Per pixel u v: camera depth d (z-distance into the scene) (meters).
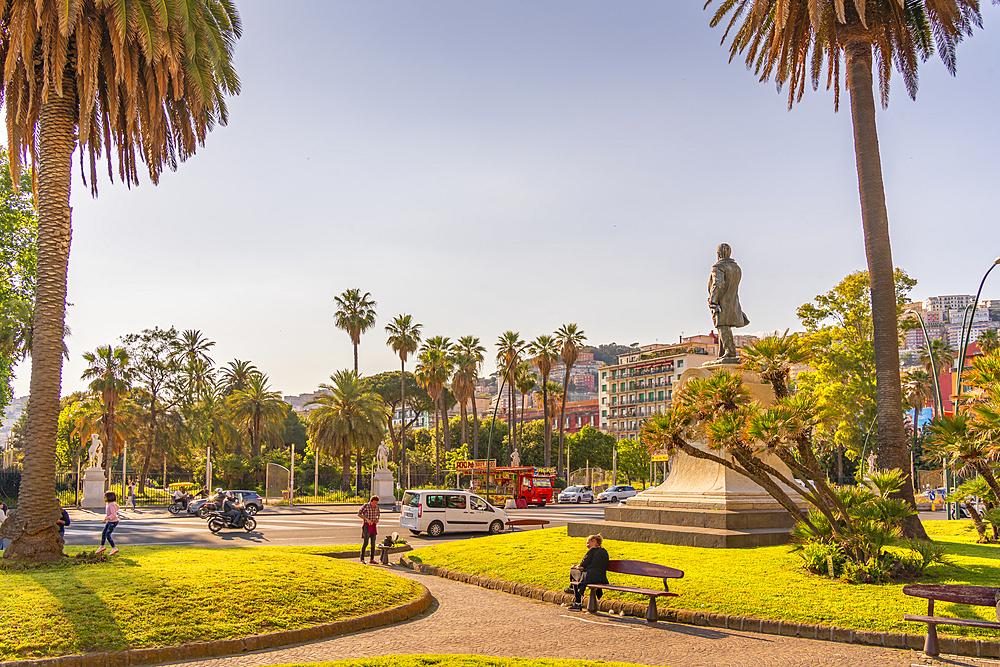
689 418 12.38
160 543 22.98
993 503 16.44
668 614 11.38
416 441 99.94
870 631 9.63
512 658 8.45
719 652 9.28
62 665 8.36
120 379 55.00
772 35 19.78
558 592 13.21
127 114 15.74
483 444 92.31
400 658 8.32
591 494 58.53
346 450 59.44
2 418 34.44
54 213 14.80
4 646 8.47
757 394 18.45
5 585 10.82
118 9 14.31
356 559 19.67
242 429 74.25
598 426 139.75
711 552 15.05
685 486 19.11
